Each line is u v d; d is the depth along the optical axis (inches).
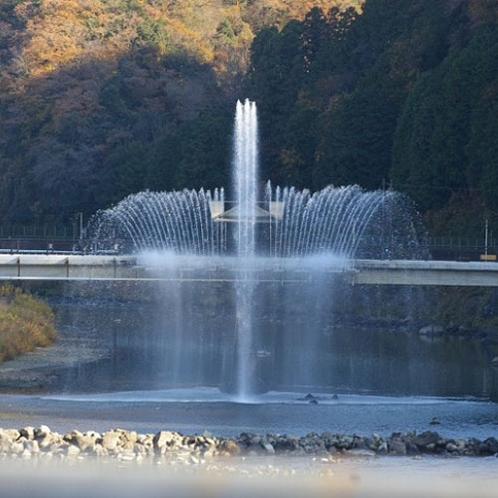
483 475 2886.3
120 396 4020.7
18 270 4453.7
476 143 7327.8
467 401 4008.4
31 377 4466.0
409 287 7160.4
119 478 2812.5
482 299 6811.0
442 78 7746.1
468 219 7249.0
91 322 6604.3
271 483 2790.4
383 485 2783.0
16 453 3011.8
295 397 4040.4
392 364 5049.2
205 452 3051.2
